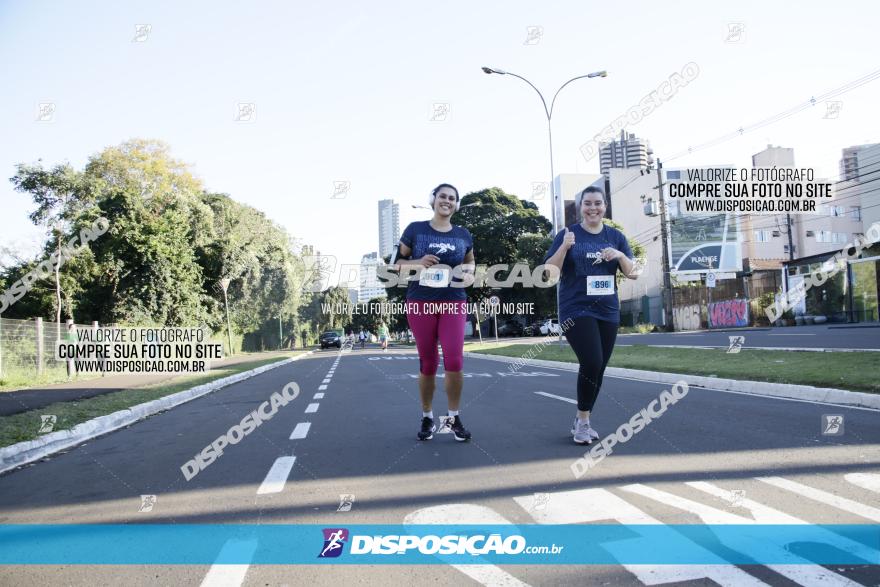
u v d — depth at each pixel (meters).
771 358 11.71
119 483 4.55
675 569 2.51
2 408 9.29
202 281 34.34
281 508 3.62
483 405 7.87
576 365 15.25
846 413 6.27
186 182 41.88
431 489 3.87
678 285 46.47
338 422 6.94
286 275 49.31
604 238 5.11
